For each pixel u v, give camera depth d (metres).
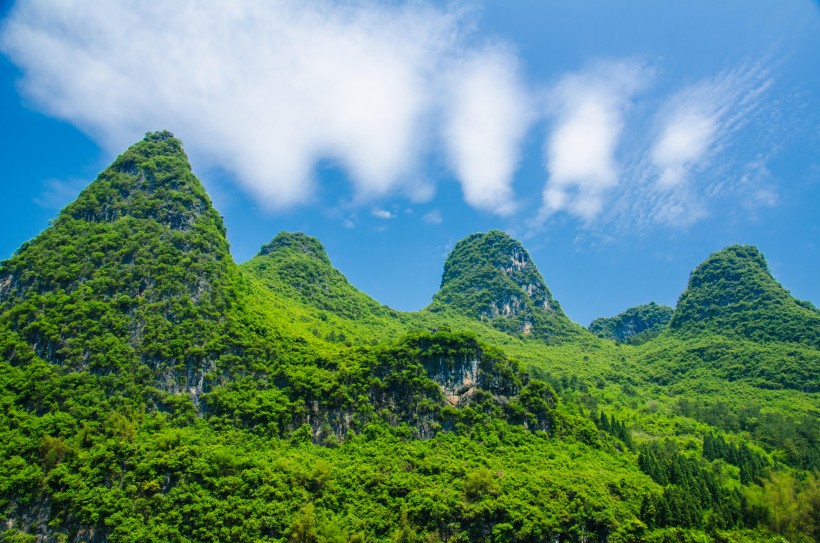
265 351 119.38
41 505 86.62
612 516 91.06
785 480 101.38
